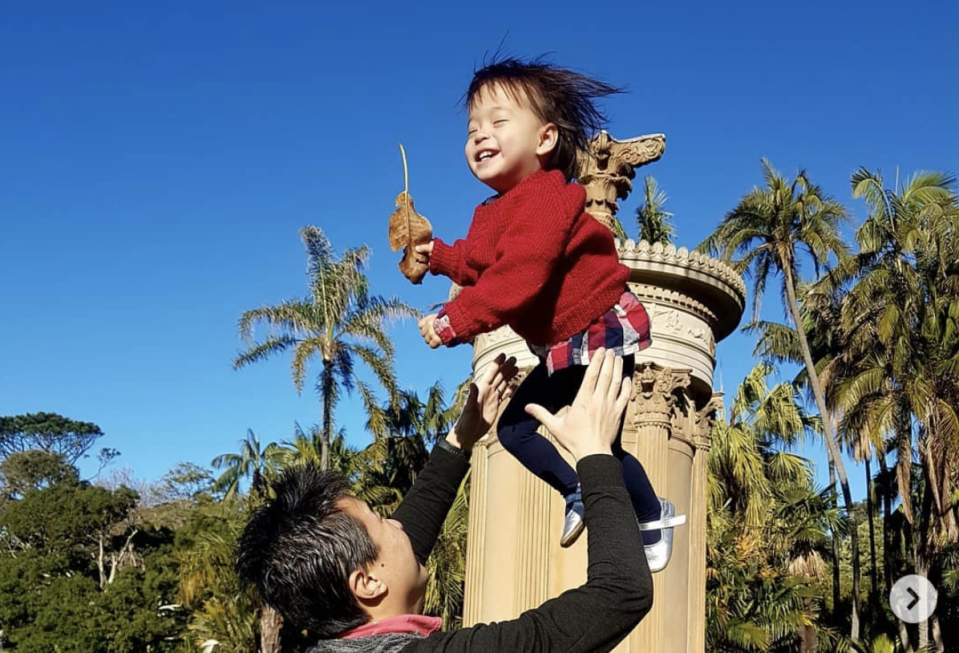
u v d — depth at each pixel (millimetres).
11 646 39625
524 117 2746
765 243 30219
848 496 30125
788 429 33250
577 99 2818
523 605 10422
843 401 26781
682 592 10852
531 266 2498
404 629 2197
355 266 28922
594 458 2246
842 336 28703
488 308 2486
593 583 2076
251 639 27281
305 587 2188
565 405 2836
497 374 3137
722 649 23469
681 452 11180
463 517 25641
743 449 28109
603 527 2152
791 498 30672
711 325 11703
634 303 2791
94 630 39219
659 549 2801
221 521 32281
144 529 51094
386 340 28531
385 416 29844
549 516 10570
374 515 2338
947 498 26734
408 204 2850
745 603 24391
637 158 11070
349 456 32438
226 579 28391
